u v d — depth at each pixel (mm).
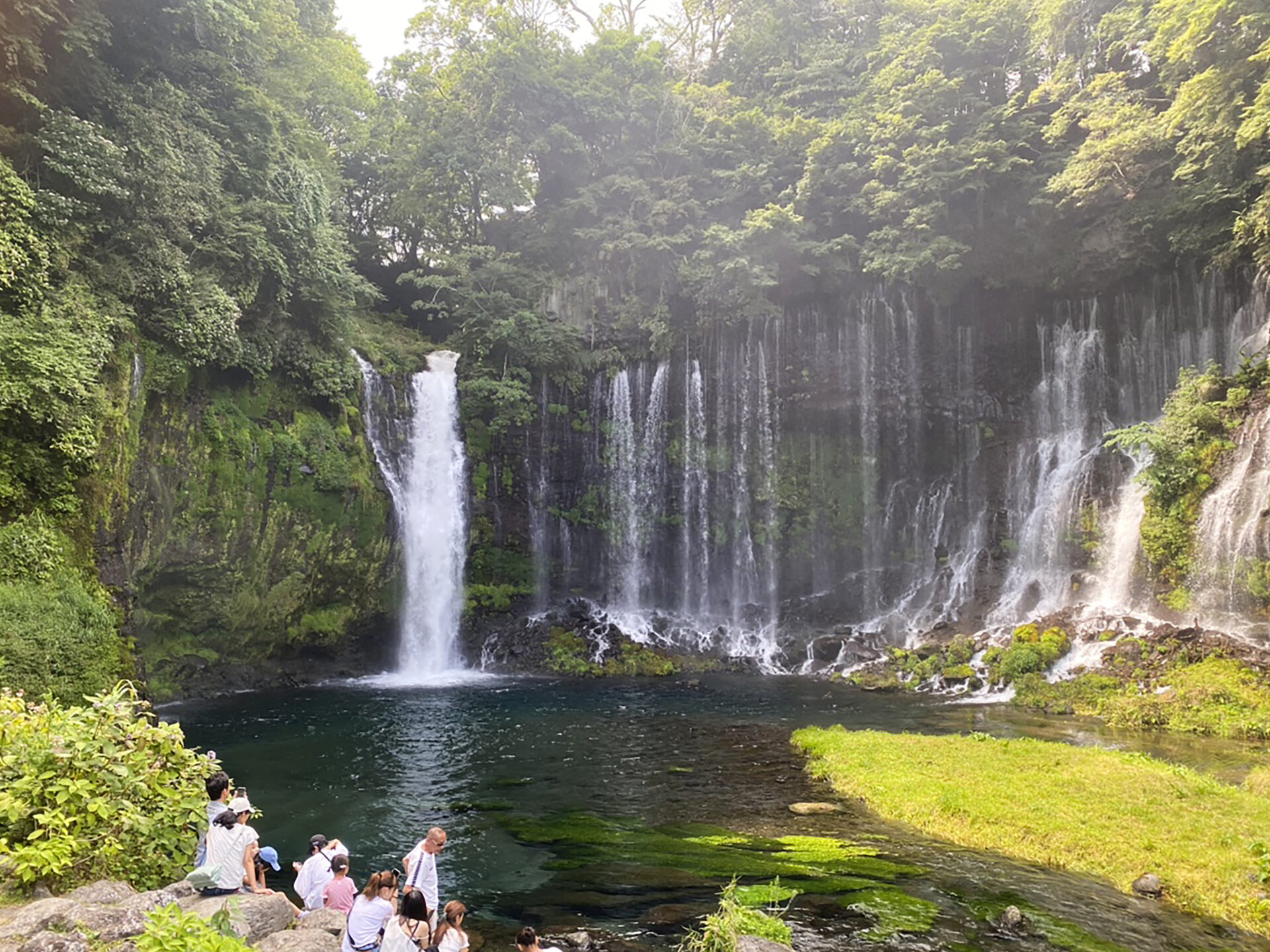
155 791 9422
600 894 10156
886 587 35969
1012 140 33656
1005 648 27906
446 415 33438
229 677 26578
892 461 36812
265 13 33094
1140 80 33375
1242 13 23562
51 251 19734
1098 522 30656
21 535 16547
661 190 38250
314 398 28844
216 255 25000
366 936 7371
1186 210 29984
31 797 8727
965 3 36344
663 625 35656
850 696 26641
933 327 36438
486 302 35469
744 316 36281
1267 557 22516
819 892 10141
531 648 32844
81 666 16172
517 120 38250
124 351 21031
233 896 7969
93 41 22234
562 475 35406
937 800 13602
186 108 25203
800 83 42000
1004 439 35594
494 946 8695
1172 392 28734
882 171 34906
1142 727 20453
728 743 19406
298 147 32938
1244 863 10477
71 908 7309
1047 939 8914
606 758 17859
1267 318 29406
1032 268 34594
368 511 29609
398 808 14219
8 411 16906
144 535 22156
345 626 29500
